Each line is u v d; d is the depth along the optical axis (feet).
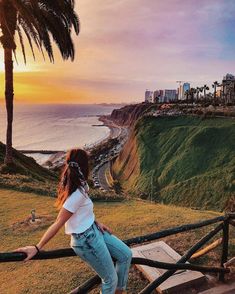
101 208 33.01
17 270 20.33
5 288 18.21
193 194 185.88
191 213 30.09
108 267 8.84
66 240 24.16
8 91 61.31
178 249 20.25
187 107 366.02
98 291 16.24
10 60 60.39
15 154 80.38
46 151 441.27
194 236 22.06
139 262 10.46
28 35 57.82
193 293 14.90
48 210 32.68
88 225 8.64
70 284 17.72
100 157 375.66
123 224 26.63
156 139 278.67
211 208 166.09
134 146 292.81
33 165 82.12
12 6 54.65
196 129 252.42
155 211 30.81
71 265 19.80
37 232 26.89
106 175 276.21
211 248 16.81
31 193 40.01
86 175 8.77
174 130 272.51
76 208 8.35
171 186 205.36
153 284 12.03
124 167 290.35
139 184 228.84
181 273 15.90
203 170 208.64
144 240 10.86
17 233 26.66
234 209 38.34
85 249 8.58
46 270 19.47
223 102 370.53
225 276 15.58
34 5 51.75
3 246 24.25
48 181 62.23
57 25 57.36
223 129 237.04
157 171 233.55
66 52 62.18
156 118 315.37
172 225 25.79
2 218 30.42
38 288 17.57
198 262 18.37
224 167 197.67
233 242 20.27
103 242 8.88
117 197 37.09
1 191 40.78
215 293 14.60
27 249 7.58
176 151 243.60
